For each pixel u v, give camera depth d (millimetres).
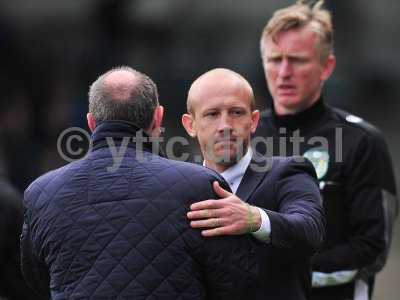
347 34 62625
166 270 11891
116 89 12664
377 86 63312
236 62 60031
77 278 12062
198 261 12070
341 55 62250
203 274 12148
